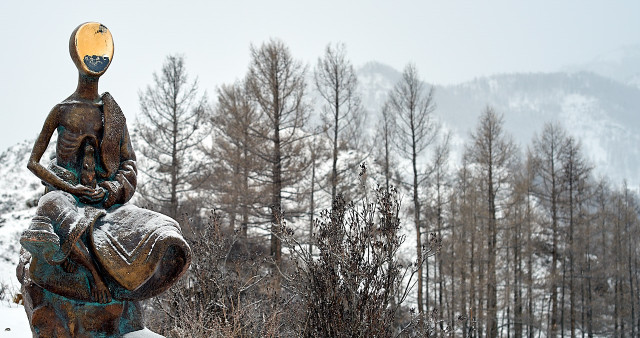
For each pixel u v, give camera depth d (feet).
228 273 33.81
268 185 62.95
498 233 85.40
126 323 18.30
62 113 17.98
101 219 17.62
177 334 27.81
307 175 67.56
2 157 124.06
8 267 69.36
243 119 64.08
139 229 17.56
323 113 69.00
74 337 17.22
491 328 76.95
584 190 102.12
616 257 100.07
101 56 18.15
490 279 73.92
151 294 17.95
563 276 84.69
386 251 26.23
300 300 29.53
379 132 84.94
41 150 17.90
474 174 103.04
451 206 78.59
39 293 17.13
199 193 72.02
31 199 94.38
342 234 26.43
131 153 19.25
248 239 57.41
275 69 63.00
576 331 109.40
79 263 16.88
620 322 99.76
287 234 28.22
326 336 25.00
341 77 66.44
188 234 44.93
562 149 87.45
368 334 24.11
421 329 29.91
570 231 85.51
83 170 18.02
